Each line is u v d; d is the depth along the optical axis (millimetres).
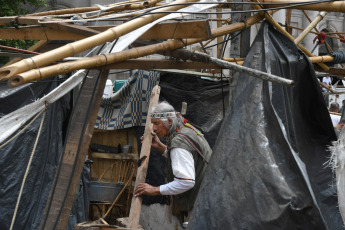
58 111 8312
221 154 4824
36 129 8227
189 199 5852
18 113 5094
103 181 10023
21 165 8141
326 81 17125
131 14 5512
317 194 5273
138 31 5012
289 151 4551
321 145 5633
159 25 5270
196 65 5660
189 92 8898
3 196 8062
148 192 5602
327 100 17156
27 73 3867
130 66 5234
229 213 4480
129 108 8906
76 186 4590
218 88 8953
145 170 5871
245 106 4996
